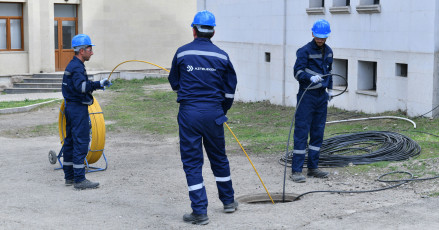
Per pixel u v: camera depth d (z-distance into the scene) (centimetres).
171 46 3672
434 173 825
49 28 3167
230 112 1970
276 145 1223
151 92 2797
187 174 671
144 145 1362
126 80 3400
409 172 849
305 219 659
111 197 810
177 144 1370
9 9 3044
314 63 880
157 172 990
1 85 2992
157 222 676
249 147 1224
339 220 643
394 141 1072
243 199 800
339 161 970
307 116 882
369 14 1569
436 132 1215
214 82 675
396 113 1486
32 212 727
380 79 1549
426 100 1388
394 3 1471
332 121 1510
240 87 2325
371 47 1572
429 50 1366
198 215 662
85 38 870
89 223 673
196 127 666
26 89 2967
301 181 877
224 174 701
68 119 878
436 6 1341
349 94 1686
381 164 926
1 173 1011
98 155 1016
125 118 1927
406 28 1437
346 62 1783
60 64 3269
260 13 2123
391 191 772
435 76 1364
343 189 810
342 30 1691
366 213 664
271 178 913
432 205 683
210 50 678
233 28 2348
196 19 687
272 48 2055
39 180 950
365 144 1103
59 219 691
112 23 3453
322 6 1831
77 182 869
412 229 598
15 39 3084
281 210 708
